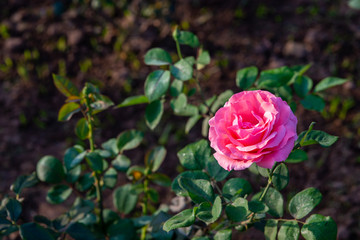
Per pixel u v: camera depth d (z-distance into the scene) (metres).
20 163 3.29
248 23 4.14
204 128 1.99
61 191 1.96
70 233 1.85
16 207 1.75
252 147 1.20
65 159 1.83
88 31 4.16
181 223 1.30
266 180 2.81
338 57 3.77
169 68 1.80
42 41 4.16
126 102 1.85
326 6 4.23
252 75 1.86
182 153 1.72
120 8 4.34
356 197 2.90
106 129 3.51
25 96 3.80
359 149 3.18
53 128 3.58
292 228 1.45
